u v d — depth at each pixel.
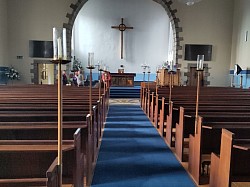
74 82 12.84
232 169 2.71
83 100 4.96
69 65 14.49
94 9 17.75
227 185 2.63
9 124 2.80
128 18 17.92
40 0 13.62
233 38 14.01
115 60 18.16
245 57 12.46
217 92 7.21
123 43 18.06
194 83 14.21
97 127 4.70
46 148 2.09
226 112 3.76
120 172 3.71
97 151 4.62
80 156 2.57
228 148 2.61
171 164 4.06
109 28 17.92
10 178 2.28
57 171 1.72
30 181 2.13
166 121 5.53
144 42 18.12
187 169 3.86
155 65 18.27
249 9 12.03
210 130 3.34
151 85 10.65
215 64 14.29
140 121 7.37
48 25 13.73
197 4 14.04
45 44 13.76
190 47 14.15
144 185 3.31
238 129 3.04
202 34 14.16
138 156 4.41
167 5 14.06
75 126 2.95
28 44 13.70
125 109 9.67
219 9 14.09
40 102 4.43
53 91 6.50
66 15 13.74
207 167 3.46
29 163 2.27
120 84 15.69
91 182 3.36
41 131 2.85
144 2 17.81
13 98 5.02
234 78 13.64
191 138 3.66
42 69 13.89
